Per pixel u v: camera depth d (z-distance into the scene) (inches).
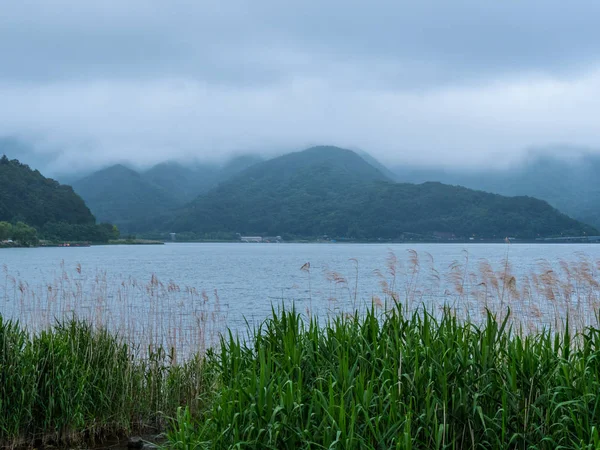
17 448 357.1
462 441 257.3
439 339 290.5
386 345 290.2
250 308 1230.3
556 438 254.1
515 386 262.7
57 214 7554.1
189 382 424.5
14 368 361.7
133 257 4798.2
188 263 3806.6
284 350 307.3
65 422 367.9
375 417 251.3
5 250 6058.1
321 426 248.7
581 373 273.1
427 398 249.8
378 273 465.7
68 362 378.0
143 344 486.3
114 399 395.5
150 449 361.7
